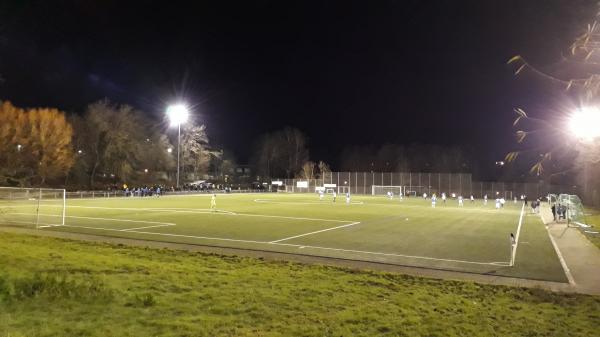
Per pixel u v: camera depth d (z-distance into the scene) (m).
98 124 72.56
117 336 6.45
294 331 6.98
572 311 8.96
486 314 8.46
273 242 19.97
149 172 85.69
